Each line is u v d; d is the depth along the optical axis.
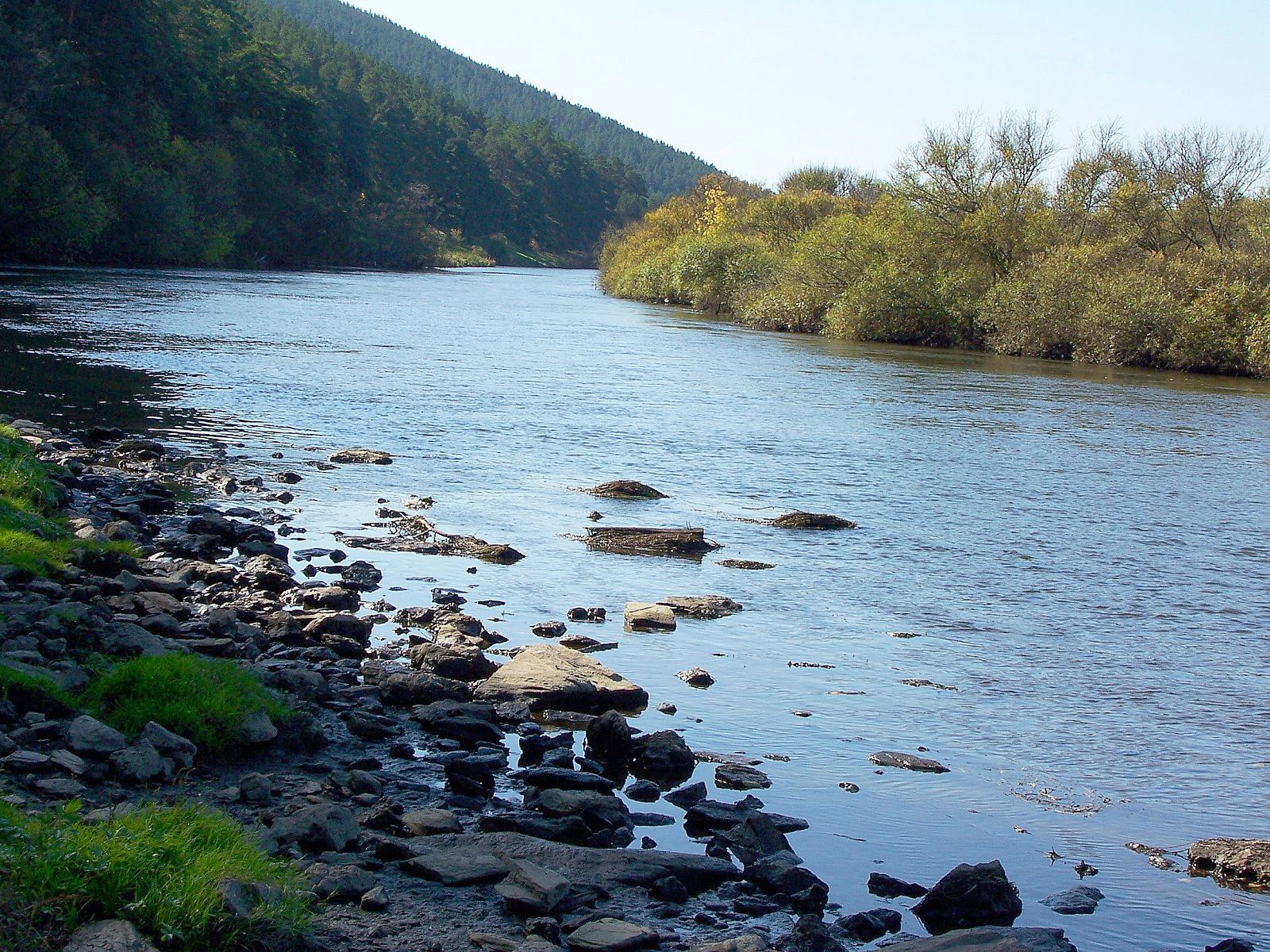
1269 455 24.19
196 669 7.80
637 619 11.22
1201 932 6.08
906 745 8.61
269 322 43.78
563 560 13.49
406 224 134.00
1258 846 6.93
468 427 22.64
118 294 51.56
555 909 5.65
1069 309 49.72
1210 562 14.73
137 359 29.58
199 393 24.72
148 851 4.95
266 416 22.39
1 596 9.12
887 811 7.46
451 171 186.00
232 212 92.00
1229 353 45.34
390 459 18.67
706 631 11.15
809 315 59.44
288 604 10.88
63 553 10.79
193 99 96.44
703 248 78.12
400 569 12.67
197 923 4.71
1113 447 24.36
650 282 87.12
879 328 55.34
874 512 16.89
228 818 5.89
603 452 20.69
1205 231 55.81
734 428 24.42
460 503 16.08
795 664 10.31
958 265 56.56
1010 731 8.98
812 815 7.34
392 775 7.38
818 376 36.34
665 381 32.78
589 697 9.05
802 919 5.65
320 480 16.98
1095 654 10.94
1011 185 57.06
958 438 24.58
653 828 6.98
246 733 7.33
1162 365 47.62
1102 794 7.91
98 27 84.44
